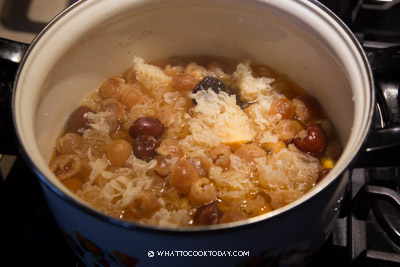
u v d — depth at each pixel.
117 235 0.29
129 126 0.40
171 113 0.40
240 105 0.41
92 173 0.36
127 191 0.34
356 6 0.47
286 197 0.34
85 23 0.38
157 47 0.44
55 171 0.37
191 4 0.40
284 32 0.40
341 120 0.39
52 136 0.39
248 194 0.35
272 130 0.39
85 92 0.42
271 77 0.44
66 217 0.30
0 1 0.51
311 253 0.34
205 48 0.45
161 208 0.34
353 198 0.38
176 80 0.42
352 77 0.35
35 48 0.35
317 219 0.31
